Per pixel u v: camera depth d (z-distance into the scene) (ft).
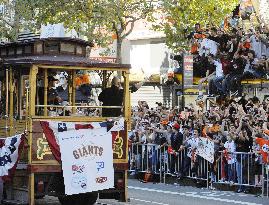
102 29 129.80
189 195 66.28
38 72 54.60
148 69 148.87
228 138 69.77
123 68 55.26
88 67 53.83
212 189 71.77
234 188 70.59
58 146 52.19
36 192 51.85
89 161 53.21
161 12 129.18
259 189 68.03
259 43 87.76
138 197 64.39
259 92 92.32
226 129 71.92
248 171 67.87
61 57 55.01
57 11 107.86
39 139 51.75
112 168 54.19
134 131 84.74
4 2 113.19
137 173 83.05
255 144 67.46
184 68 93.56
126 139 55.06
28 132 51.72
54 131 52.19
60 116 52.60
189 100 107.65
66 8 107.76
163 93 138.10
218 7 115.24
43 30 147.13
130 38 152.05
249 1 106.83
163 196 65.41
